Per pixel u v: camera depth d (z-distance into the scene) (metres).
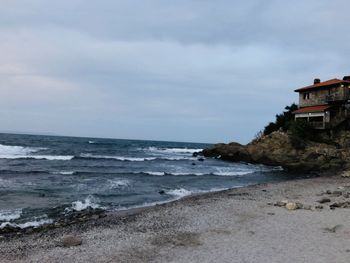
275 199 21.80
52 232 14.52
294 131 51.59
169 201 22.77
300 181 31.67
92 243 12.72
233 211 18.03
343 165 43.88
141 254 11.53
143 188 27.89
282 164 49.09
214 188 29.55
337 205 18.69
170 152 82.88
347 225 14.79
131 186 28.69
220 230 14.41
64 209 19.67
